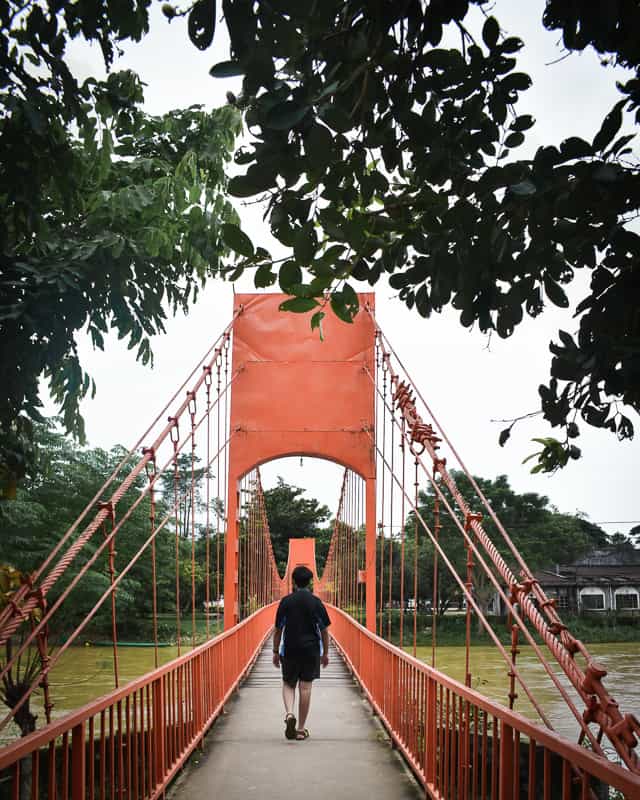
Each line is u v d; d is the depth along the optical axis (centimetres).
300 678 710
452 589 4362
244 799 497
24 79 429
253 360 1209
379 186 242
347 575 1611
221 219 586
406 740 589
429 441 616
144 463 600
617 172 215
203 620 4041
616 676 2828
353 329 1220
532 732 282
